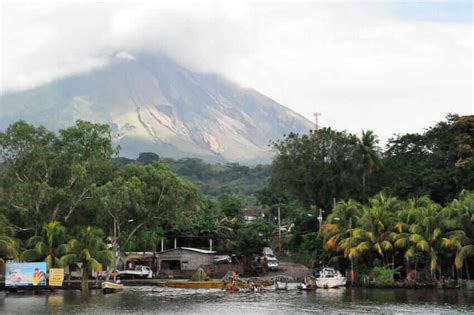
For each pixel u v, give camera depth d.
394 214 82.31
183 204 93.62
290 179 115.19
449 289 76.31
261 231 116.69
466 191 81.12
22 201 83.88
